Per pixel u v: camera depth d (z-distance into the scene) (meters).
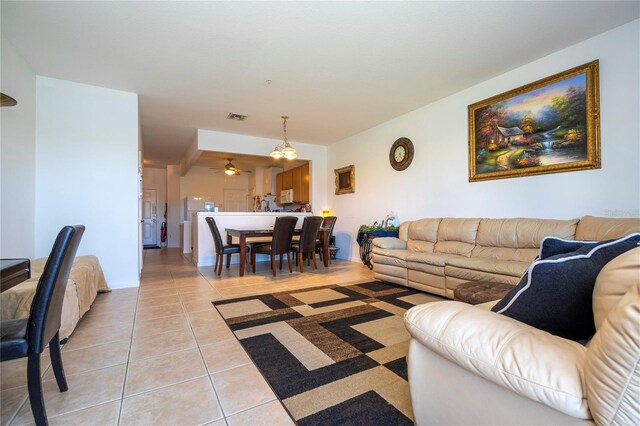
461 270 2.90
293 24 2.42
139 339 2.16
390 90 3.76
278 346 2.04
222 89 3.68
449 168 3.97
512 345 0.79
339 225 6.26
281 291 3.52
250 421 1.30
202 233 5.42
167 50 2.80
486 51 2.86
